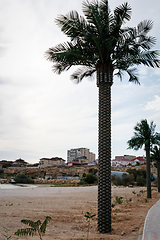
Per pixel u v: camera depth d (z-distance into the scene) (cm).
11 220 793
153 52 831
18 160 14600
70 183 4956
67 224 776
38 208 1114
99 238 592
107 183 712
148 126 1816
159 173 2502
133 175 4869
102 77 795
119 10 792
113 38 744
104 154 739
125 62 887
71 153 16038
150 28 807
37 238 582
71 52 805
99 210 696
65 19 783
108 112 774
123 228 708
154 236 545
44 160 12750
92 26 793
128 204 1355
